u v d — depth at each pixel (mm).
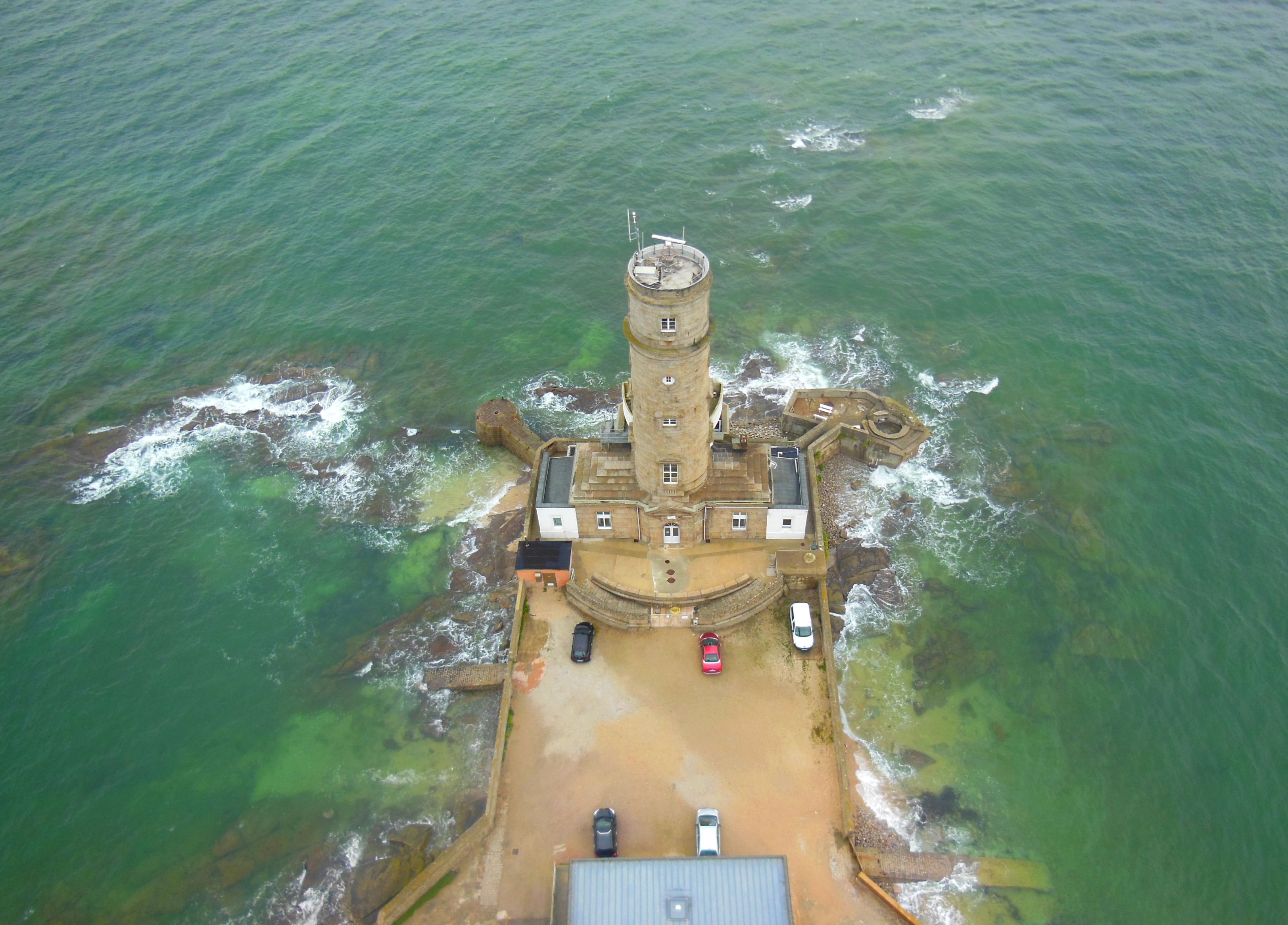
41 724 51000
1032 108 105312
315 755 49344
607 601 52469
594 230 88688
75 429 70438
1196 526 59469
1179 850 44094
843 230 88250
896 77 112688
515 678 49719
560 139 100000
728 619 51344
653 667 50000
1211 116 101438
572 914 35656
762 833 42688
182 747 49969
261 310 81188
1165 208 88125
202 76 111562
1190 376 70438
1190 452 64438
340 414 72250
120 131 102125
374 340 78375
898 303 80375
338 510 64438
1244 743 48094
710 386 52500
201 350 77625
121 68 113312
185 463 68062
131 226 89875
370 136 100500
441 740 49594
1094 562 58156
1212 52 115000
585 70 112500
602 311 81000
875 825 44844
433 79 110188
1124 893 42656
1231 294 77438
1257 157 94000
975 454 66688
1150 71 111312
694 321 42500
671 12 126500
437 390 74000
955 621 55438
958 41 120688
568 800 44125
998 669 52562
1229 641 52781
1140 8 128000
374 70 112250
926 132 101688
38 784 48219
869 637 54375
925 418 69750
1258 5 127250
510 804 44062
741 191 93375
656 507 51938
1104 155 96125
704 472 52188
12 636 55562
